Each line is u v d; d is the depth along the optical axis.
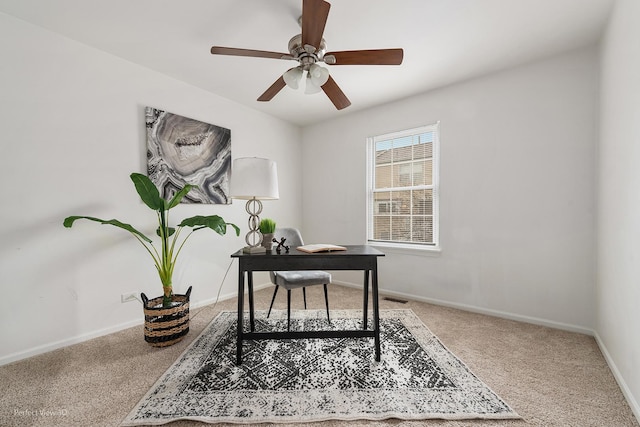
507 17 1.93
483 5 1.82
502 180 2.66
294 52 1.82
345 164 3.92
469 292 2.88
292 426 1.29
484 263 2.78
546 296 2.46
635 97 1.43
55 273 2.08
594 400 1.46
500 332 2.32
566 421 1.31
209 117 3.14
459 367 1.77
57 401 1.46
